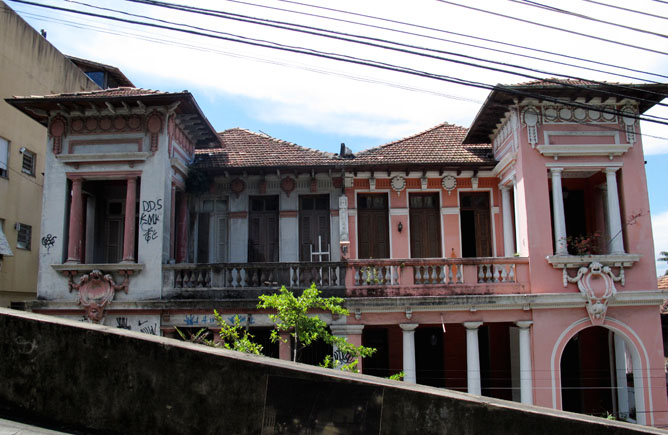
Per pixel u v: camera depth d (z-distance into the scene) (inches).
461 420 226.2
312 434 221.6
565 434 228.5
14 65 879.1
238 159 722.8
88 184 711.7
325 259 717.3
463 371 746.8
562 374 745.0
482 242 727.7
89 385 227.0
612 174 631.8
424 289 603.5
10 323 233.8
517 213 646.5
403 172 718.5
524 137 631.8
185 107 637.9
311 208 737.6
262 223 733.9
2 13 852.6
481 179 730.2
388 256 722.2
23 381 229.0
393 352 751.1
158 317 597.6
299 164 691.4
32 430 213.5
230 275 605.0
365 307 593.3
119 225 738.8
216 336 590.2
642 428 235.6
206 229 728.3
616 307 607.8
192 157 731.4
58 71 1006.4
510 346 716.7
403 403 226.5
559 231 619.8
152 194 619.2
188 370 227.0
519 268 613.9
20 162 887.1
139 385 226.4
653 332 603.2
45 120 661.9
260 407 224.1
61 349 229.9
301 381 227.0
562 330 601.3
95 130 639.8
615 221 621.6
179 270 609.3
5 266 838.5
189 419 223.5
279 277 606.5
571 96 627.5
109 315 603.2
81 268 609.9
